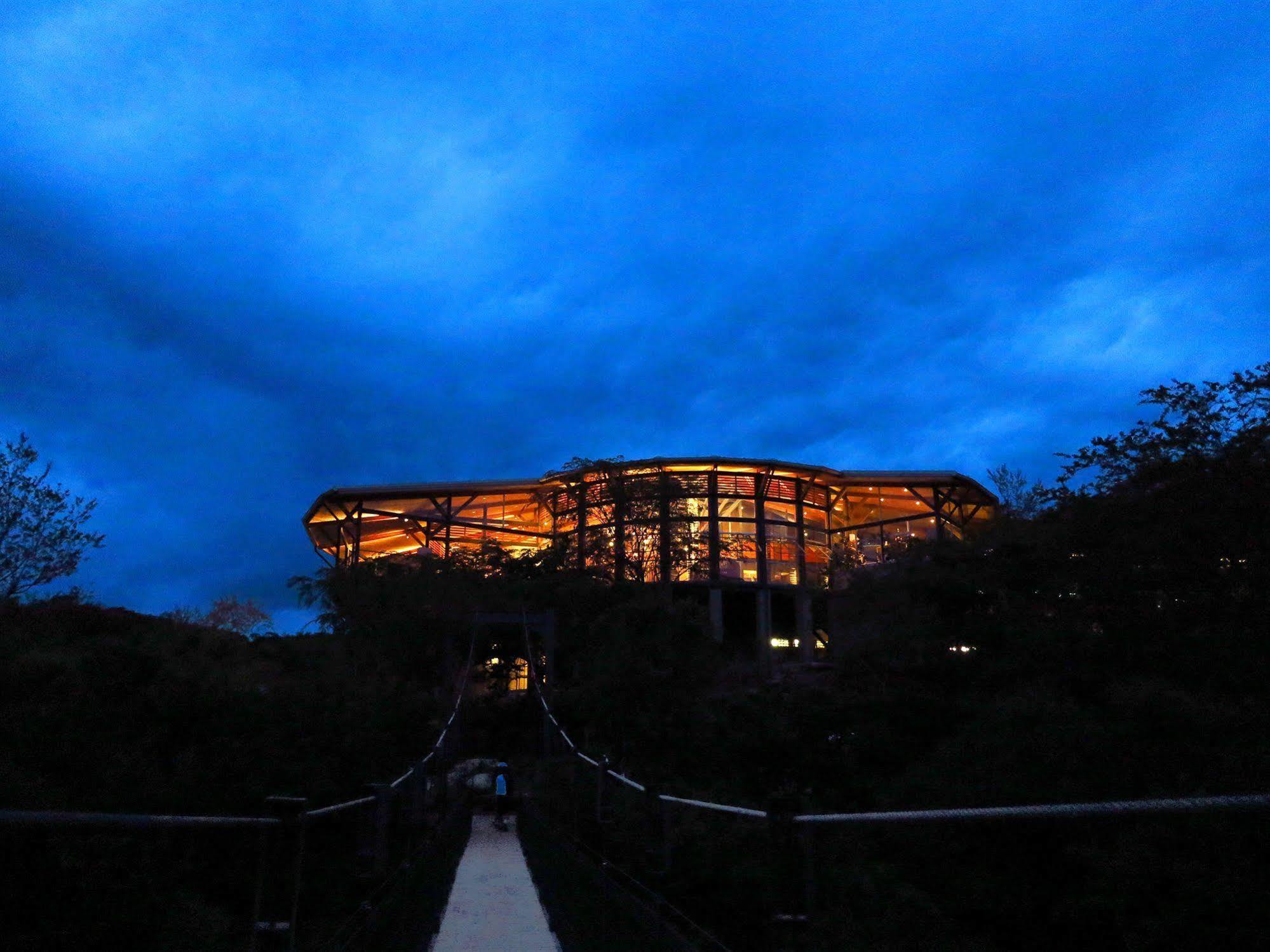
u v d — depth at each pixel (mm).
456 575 39062
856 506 60438
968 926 8258
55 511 13602
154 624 14227
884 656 16891
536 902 9383
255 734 9758
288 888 7883
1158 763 8805
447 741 24062
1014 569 15250
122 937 5410
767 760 16203
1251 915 6477
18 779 5582
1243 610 10945
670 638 20797
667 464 52312
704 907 8750
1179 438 11523
